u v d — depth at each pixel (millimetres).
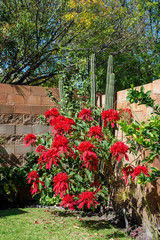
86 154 3346
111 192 4738
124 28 11344
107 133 4223
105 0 10984
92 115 5055
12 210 4660
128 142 3850
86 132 4203
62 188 3545
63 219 4145
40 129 5863
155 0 11656
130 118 4316
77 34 10531
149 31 11562
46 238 3205
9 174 5105
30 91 5828
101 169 4762
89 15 9906
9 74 9547
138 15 11070
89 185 4531
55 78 11312
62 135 3953
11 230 3443
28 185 5191
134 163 4215
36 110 5855
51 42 9758
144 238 3357
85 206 4738
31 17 8961
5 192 5098
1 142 5500
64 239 3205
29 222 3859
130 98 3205
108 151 4105
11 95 5656
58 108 6008
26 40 9008
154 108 3270
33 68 10109
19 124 5688
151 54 11000
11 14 9305
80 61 6516
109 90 5059
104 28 11000
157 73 10133
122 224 3943
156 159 3572
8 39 8867
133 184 4094
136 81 11055
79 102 5766
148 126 3057
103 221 4129
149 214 3553
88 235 3424
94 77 5719
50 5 9641
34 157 5520
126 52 11406
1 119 5531
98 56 11594
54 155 3455
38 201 5199
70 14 9273
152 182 3516
